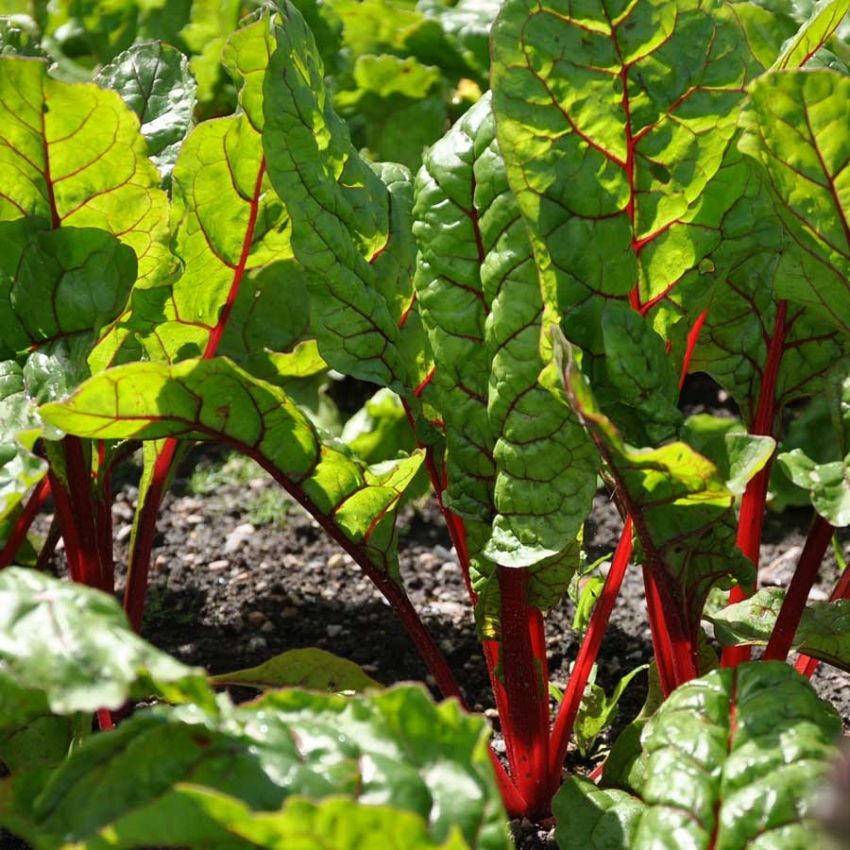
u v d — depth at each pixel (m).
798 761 1.33
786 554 2.03
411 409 1.52
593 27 1.39
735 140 1.42
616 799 1.42
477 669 1.81
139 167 1.47
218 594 1.94
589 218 1.42
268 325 1.79
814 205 1.40
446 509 1.55
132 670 1.25
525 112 1.39
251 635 1.86
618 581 1.54
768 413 1.57
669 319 1.47
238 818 1.23
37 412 1.40
